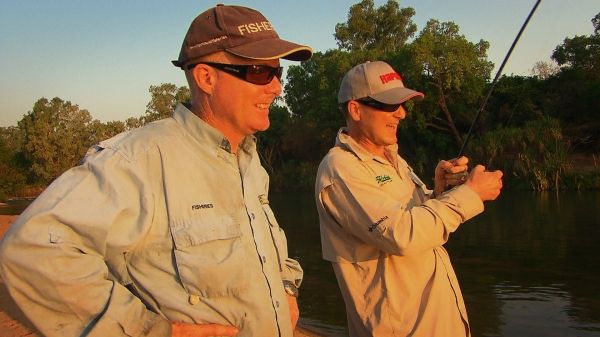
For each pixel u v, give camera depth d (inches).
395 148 106.7
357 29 1845.5
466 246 541.6
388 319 94.9
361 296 98.1
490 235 602.5
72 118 2412.6
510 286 376.5
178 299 61.4
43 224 56.2
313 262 482.3
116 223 59.6
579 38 1389.0
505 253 497.7
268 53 66.5
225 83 67.8
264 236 71.5
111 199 59.5
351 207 95.4
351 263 99.3
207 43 67.3
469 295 356.5
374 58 1427.2
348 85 104.8
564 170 1103.0
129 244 60.3
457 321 98.4
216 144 68.5
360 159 99.5
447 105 1355.8
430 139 1366.9
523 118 1322.6
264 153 1899.6
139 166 62.3
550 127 1139.9
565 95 1316.4
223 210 66.9
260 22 69.5
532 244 535.2
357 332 101.1
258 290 67.2
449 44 1264.8
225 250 64.8
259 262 69.0
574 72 1330.0
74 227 57.4
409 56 1316.4
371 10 1849.2
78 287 56.4
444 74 1279.5
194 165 66.1
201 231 63.4
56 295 56.1
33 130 2342.5
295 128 1745.8
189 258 62.1
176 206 63.1
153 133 65.4
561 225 647.8
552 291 359.9
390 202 92.7
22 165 2421.3
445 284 98.5
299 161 1813.5
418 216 89.0
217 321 63.0
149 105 2442.2
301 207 1116.5
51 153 2327.8
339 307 323.9
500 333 276.8
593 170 1123.3
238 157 73.3
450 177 109.4
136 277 62.2
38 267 55.4
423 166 1368.1
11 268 55.5
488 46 1320.1
